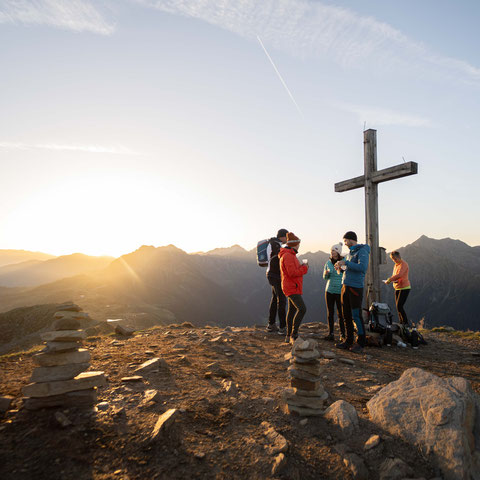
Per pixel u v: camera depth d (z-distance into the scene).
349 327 6.16
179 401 3.17
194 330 7.73
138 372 3.88
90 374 2.95
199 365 4.51
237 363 4.82
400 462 2.40
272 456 2.42
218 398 3.35
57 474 2.05
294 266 5.82
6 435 2.35
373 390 3.89
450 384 3.08
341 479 2.30
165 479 2.12
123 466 2.18
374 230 7.92
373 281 7.72
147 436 2.49
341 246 6.96
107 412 2.77
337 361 5.16
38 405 2.69
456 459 2.38
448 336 8.09
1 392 3.07
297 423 2.95
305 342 3.27
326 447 2.62
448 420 2.63
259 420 2.98
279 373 4.45
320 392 3.15
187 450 2.42
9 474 2.00
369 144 8.10
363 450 2.58
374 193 8.01
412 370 3.37
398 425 2.83
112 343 5.82
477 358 5.81
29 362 4.21
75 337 2.87
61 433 2.42
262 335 7.07
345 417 2.93
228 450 2.48
